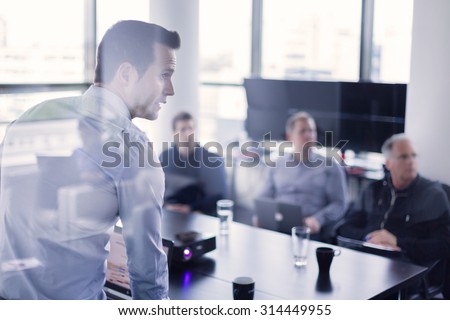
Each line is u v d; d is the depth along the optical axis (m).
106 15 2.34
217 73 4.01
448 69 2.07
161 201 1.29
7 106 2.39
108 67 1.42
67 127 1.32
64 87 3.07
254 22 4.48
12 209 1.32
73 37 3.15
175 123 3.24
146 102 1.45
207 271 1.75
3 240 1.34
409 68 2.17
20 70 3.09
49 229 1.29
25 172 1.31
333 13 4.09
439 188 2.11
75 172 1.28
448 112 2.12
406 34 3.45
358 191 2.90
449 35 2.05
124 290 1.43
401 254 2.09
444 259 1.98
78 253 1.31
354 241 2.42
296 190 3.11
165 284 1.31
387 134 2.97
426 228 2.08
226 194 3.28
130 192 1.26
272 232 2.18
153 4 2.51
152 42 1.44
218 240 2.07
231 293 1.58
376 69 3.79
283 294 1.57
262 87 3.55
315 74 4.27
